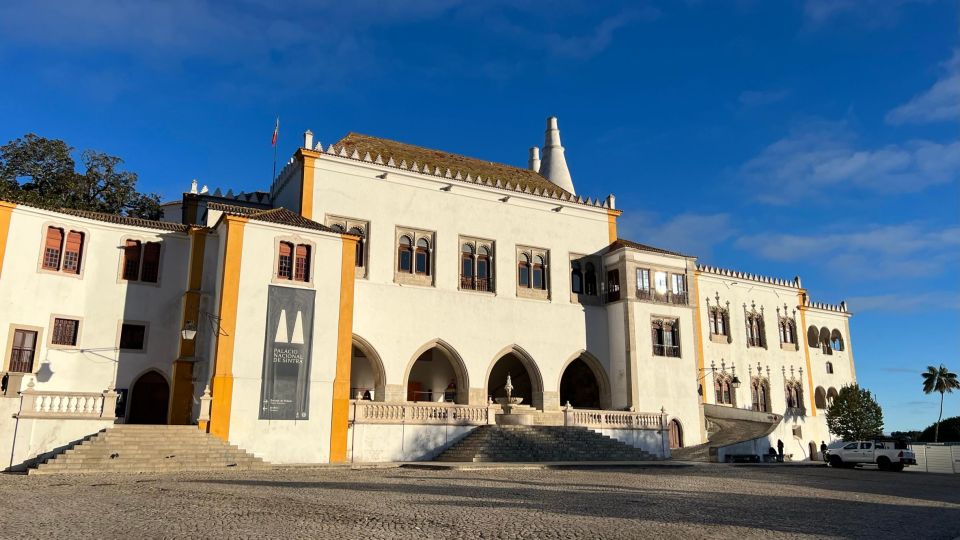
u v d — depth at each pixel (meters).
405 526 11.40
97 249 30.19
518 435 31.78
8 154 42.75
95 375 29.17
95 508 13.08
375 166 36.88
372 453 29.77
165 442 25.17
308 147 35.56
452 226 38.75
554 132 62.47
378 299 35.53
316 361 29.50
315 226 31.23
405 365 35.56
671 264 44.00
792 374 54.31
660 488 19.61
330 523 11.55
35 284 28.39
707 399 48.06
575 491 17.97
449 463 28.03
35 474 21.41
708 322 49.62
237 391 27.64
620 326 41.59
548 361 40.09
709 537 11.05
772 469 31.81
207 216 32.56
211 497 15.03
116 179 46.28
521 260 40.97
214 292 31.02
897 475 31.48
